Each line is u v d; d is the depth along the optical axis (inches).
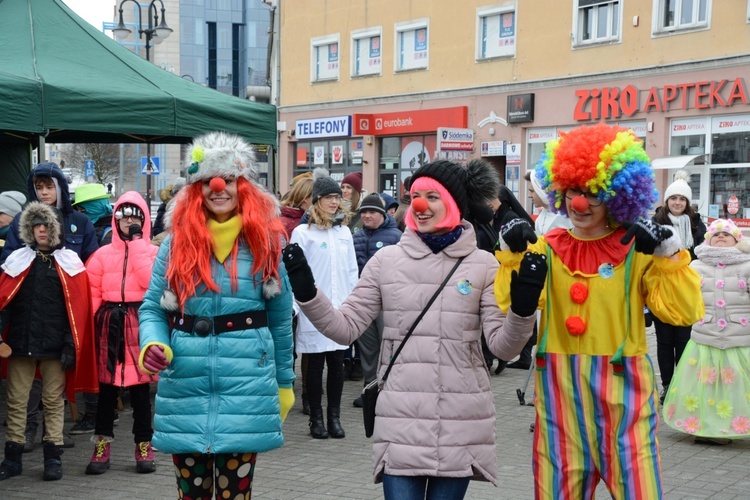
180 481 152.4
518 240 136.3
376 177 1135.0
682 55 799.7
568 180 141.2
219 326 148.1
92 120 314.3
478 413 145.4
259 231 149.3
